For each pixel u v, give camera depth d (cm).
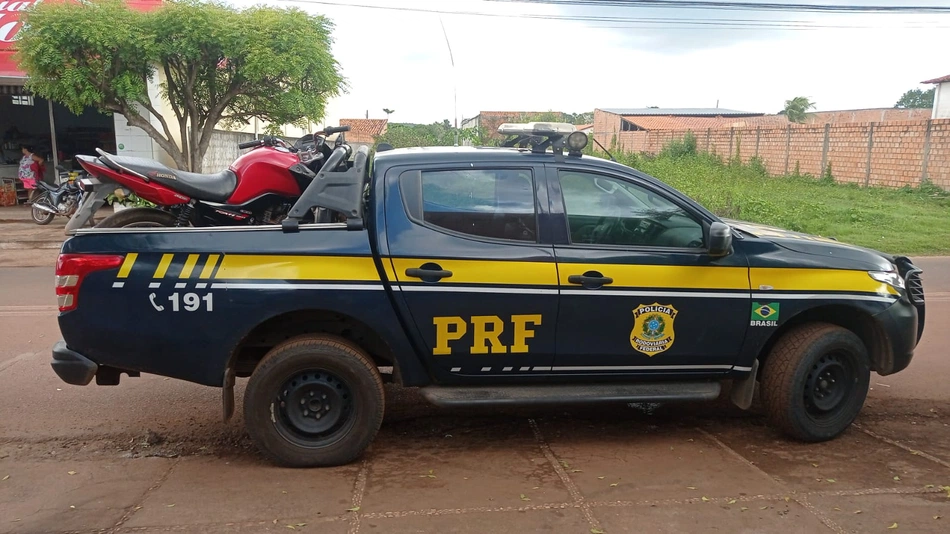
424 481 409
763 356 482
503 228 432
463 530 352
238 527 354
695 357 452
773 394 462
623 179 447
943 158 2072
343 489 398
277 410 420
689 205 450
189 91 1346
